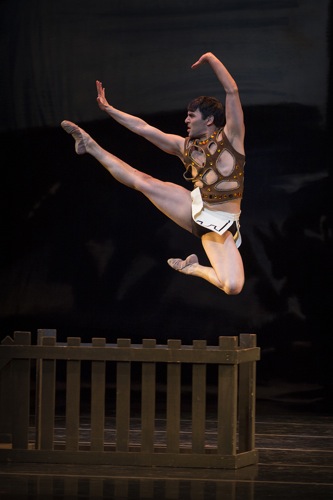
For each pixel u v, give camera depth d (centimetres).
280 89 1716
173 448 1145
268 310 1720
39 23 1775
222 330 1734
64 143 1777
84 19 1766
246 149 1730
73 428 1160
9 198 1789
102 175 1770
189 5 1741
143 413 1149
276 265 1719
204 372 1139
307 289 1709
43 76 1775
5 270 1794
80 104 1772
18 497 983
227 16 1730
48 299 1783
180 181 1764
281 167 1717
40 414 1175
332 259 1700
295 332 1711
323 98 1700
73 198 1777
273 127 1719
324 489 1035
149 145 1767
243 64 1727
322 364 1700
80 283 1777
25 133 1781
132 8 1756
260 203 1723
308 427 1507
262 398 1716
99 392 1157
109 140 1775
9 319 1792
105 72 1764
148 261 1759
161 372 1739
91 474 1096
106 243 1772
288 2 1708
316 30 1698
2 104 1783
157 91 1753
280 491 1023
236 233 1166
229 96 1123
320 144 1703
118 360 1152
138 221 1761
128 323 1764
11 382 1170
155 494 1002
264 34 1719
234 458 1134
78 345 1159
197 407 1141
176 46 1745
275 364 1716
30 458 1160
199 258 1744
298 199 1711
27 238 1788
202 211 1146
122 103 1762
